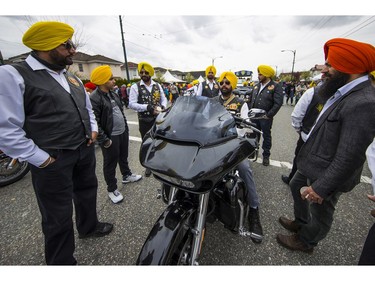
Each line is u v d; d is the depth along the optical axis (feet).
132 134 18.52
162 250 3.75
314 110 7.57
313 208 5.15
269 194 8.77
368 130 3.62
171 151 3.95
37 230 6.92
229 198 4.85
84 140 5.31
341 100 4.15
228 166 3.87
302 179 5.94
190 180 3.43
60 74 4.96
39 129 4.36
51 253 5.05
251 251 5.90
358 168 4.15
